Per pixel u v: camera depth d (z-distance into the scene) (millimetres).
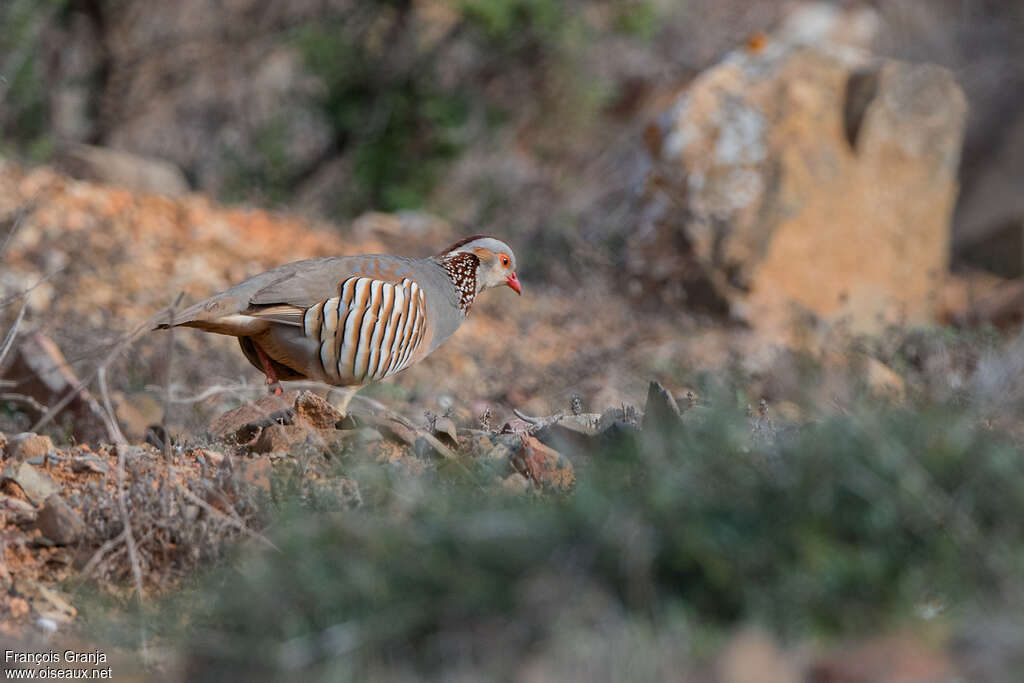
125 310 15242
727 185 18625
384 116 26719
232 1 28266
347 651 5098
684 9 29469
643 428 7562
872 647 4879
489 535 5434
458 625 5172
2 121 23938
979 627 4848
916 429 5844
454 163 26312
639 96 27469
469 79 27109
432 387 13359
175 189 21984
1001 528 5297
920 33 27594
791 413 9180
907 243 19250
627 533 5219
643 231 18969
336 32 26828
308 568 5445
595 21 26609
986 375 10328
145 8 27641
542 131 26688
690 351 15445
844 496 5352
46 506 6781
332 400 9383
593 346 15586
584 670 4844
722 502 5418
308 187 27328
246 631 5398
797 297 18359
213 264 17141
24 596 6328
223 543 6457
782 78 19062
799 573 5082
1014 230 21531
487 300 17688
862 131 18938
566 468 7230
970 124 24094
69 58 27125
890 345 14172
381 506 6383
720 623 5113
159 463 7473
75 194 18141
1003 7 26938
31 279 15352
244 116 28406
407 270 9633
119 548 6605
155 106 28109
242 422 8367
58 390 10078
